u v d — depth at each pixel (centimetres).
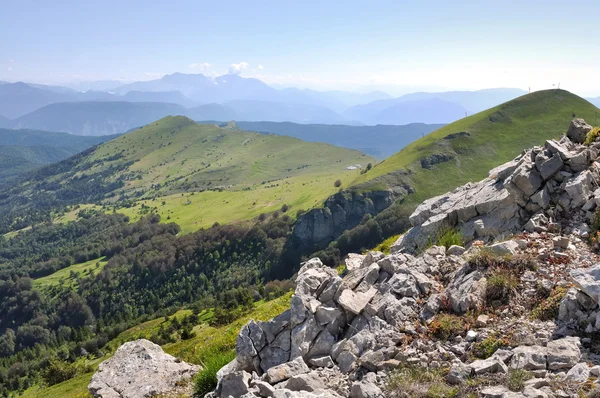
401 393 890
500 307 1123
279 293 12481
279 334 1261
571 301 1012
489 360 910
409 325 1150
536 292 1137
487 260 1268
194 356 2333
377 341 1120
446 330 1088
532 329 1009
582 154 1648
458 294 1193
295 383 1024
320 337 1211
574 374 796
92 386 1731
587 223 1463
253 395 968
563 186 1616
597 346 889
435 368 970
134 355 1927
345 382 1027
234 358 1466
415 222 2117
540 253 1314
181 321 14712
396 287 1287
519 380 810
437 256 1486
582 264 1212
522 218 1614
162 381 1686
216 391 1177
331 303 1297
